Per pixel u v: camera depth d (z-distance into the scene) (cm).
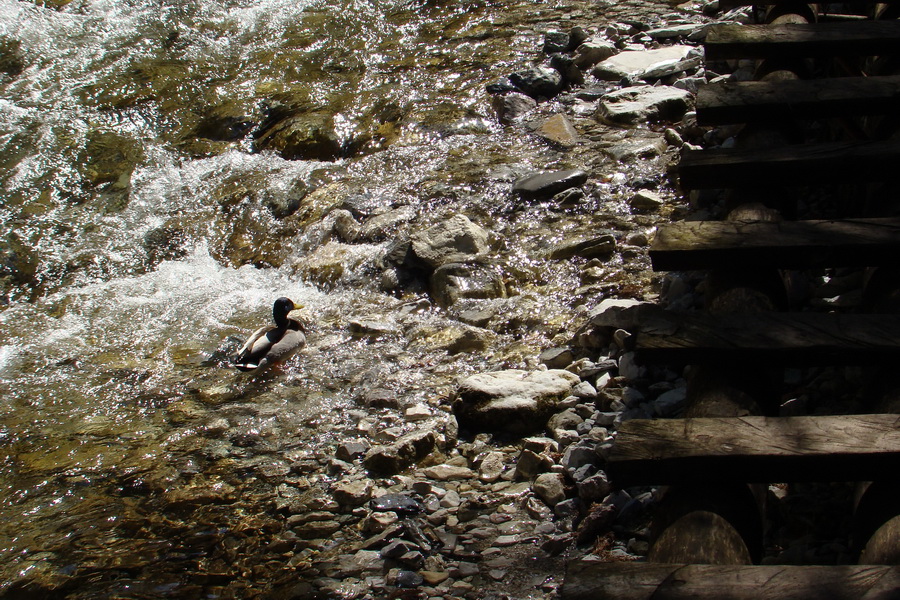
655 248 371
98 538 400
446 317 552
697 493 265
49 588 369
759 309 349
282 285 634
